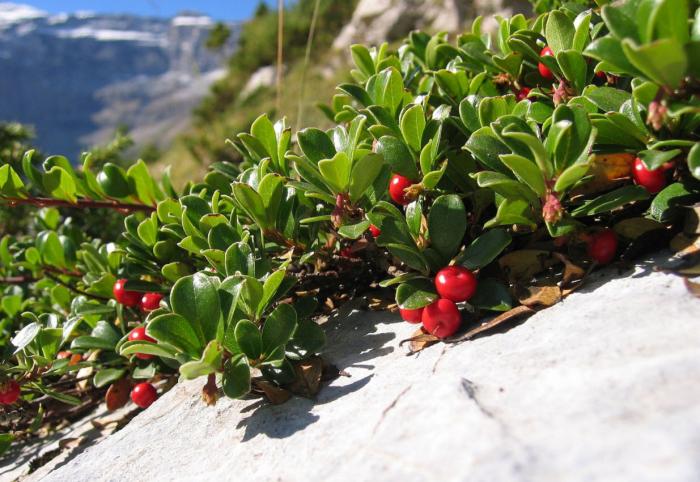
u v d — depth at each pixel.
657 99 0.11
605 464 0.07
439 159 0.17
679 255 0.12
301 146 0.16
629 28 0.11
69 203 0.22
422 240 0.15
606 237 0.13
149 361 0.20
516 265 0.15
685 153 0.13
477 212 0.16
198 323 0.13
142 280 0.19
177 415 0.16
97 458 0.16
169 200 0.19
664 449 0.07
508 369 0.11
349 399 0.13
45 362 0.18
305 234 0.18
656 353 0.09
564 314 0.12
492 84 0.19
